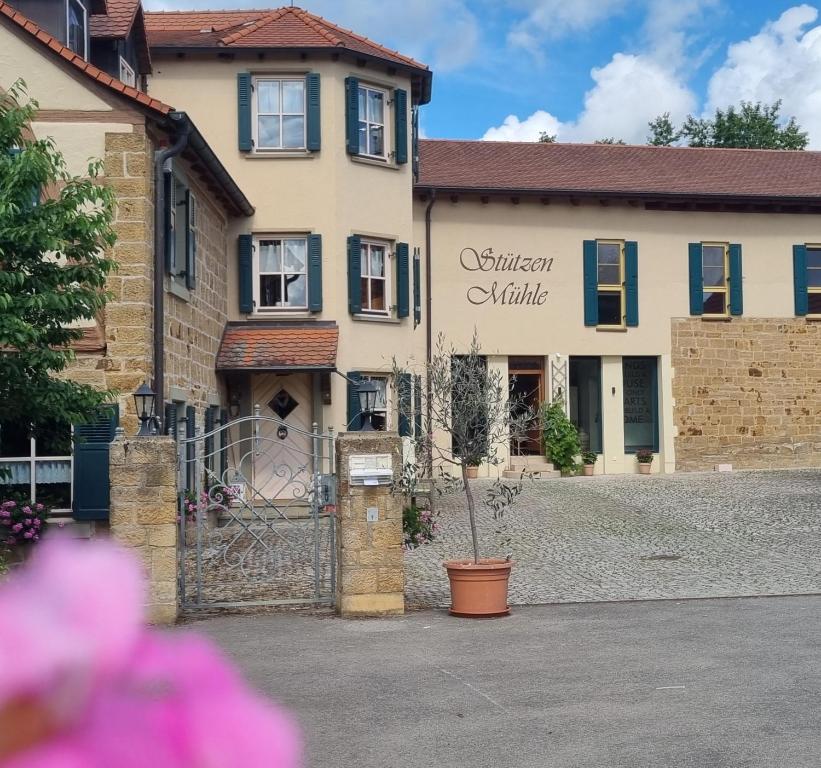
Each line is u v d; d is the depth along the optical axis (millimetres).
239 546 14102
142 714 628
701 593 10695
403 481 9938
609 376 24656
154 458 9352
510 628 8945
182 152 14273
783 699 6301
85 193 8891
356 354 19375
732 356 25094
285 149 19312
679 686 6691
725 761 5094
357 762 5227
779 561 12750
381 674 7203
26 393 8914
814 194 25000
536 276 24109
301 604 10133
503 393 11281
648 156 27125
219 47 18969
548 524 16438
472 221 23812
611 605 10109
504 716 6051
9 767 585
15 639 600
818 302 25703
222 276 18594
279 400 19188
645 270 24750
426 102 21781
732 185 25234
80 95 12641
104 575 641
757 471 24281
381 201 19984
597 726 5785
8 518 11242
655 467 24750
